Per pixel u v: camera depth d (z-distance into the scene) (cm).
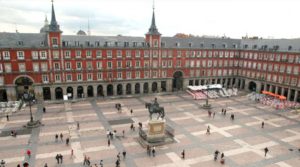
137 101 8081
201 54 9788
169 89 9600
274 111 7194
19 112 6675
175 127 5672
